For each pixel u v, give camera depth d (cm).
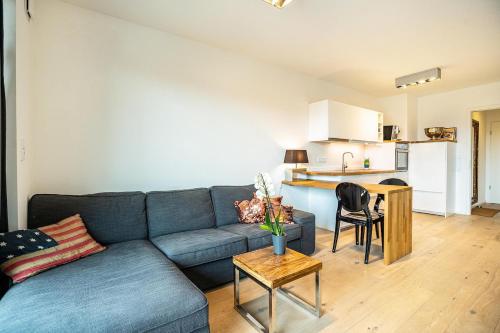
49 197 199
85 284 138
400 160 514
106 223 210
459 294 206
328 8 243
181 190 267
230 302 199
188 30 285
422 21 264
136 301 124
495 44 316
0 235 147
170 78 291
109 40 255
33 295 126
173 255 190
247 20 265
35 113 220
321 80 456
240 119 350
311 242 289
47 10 226
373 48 329
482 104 488
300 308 190
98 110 249
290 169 401
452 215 496
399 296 204
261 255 189
